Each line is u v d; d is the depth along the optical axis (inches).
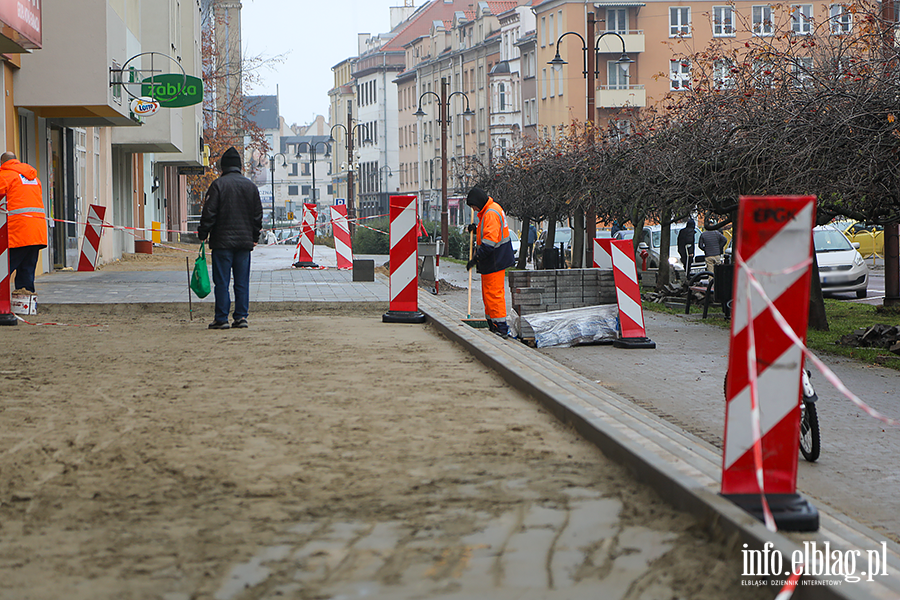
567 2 2817.4
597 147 1151.0
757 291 178.2
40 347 409.4
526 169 1439.5
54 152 981.8
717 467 196.9
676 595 144.3
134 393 300.4
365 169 5128.0
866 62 565.0
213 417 264.5
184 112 1752.0
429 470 211.6
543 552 161.2
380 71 4859.7
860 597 132.3
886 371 479.2
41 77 802.2
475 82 3646.7
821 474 284.5
